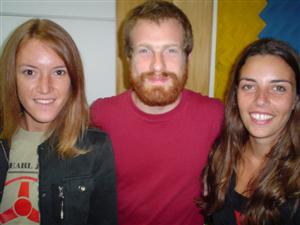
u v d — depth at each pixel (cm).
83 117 108
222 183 112
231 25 201
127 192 121
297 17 202
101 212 113
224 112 119
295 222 95
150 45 107
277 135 105
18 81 94
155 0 117
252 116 101
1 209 100
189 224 125
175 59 109
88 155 110
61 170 107
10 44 94
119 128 117
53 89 93
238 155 115
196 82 206
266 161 107
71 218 108
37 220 102
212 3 197
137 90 112
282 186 98
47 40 90
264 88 97
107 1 195
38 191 101
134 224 123
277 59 97
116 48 199
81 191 109
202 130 118
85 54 200
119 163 119
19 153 104
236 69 110
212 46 206
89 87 204
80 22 196
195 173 120
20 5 190
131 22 111
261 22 202
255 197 101
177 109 115
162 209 119
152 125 115
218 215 114
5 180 102
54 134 106
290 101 98
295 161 99
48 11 192
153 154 117
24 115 107
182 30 109
